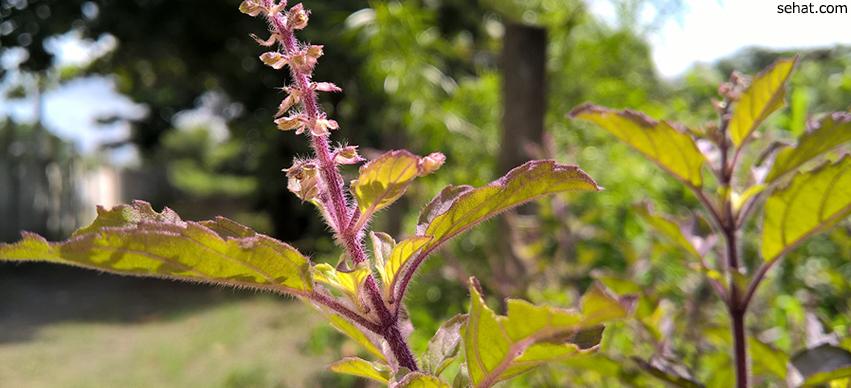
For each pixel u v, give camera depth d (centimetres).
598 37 662
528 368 77
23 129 1468
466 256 390
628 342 228
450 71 786
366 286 87
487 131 572
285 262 79
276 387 512
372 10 602
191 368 597
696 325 197
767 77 120
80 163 1638
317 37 703
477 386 78
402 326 99
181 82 1337
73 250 69
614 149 481
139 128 2019
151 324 804
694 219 144
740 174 171
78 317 853
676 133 126
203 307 872
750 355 139
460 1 743
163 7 930
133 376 590
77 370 624
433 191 488
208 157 3212
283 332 676
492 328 69
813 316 143
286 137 1058
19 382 596
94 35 968
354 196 82
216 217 86
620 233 379
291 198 1203
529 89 398
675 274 269
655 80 691
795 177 114
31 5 934
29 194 1388
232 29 962
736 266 131
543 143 378
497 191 83
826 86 414
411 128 545
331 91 87
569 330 66
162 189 2430
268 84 1050
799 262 274
